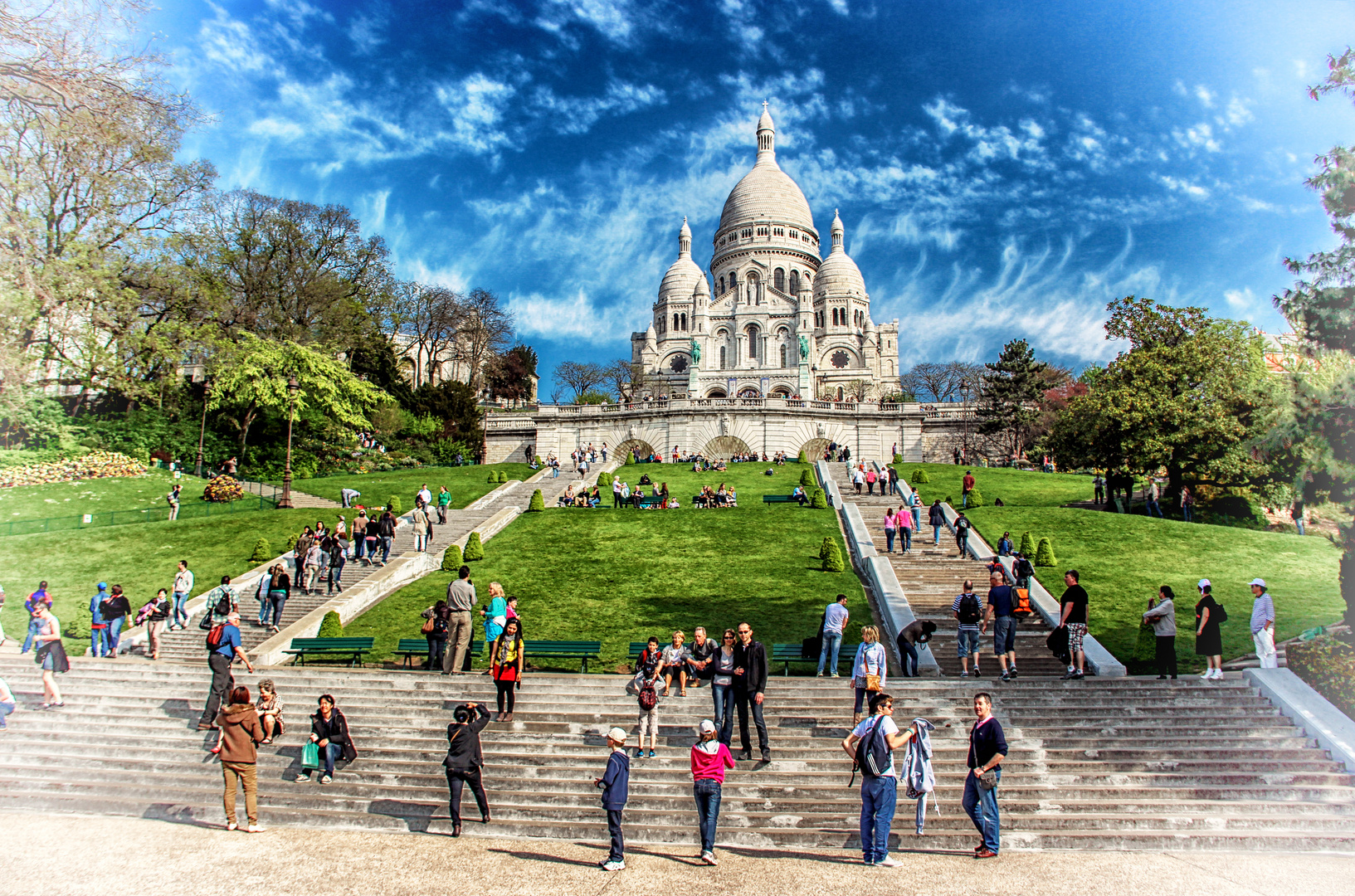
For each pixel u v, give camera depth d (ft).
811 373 307.37
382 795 43.88
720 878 34.27
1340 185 54.60
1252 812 41.60
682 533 107.24
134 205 130.00
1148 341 130.00
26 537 101.71
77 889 31.55
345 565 93.25
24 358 87.35
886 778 36.01
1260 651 53.88
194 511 119.65
